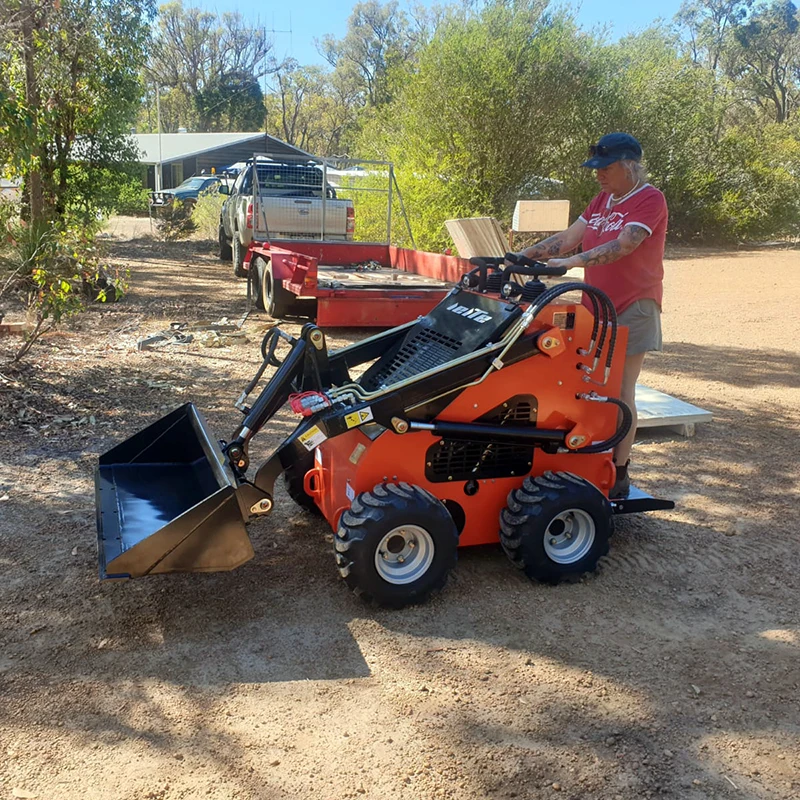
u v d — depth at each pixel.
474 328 3.83
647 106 22.34
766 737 2.87
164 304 11.23
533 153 19.98
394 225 17.73
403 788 2.57
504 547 3.83
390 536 3.50
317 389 3.86
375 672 3.18
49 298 7.13
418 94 19.20
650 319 4.08
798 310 12.22
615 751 2.77
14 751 2.68
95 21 13.60
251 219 13.09
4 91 8.06
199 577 3.86
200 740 2.77
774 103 58.09
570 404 3.86
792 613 3.72
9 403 6.24
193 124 70.50
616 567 4.10
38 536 4.23
